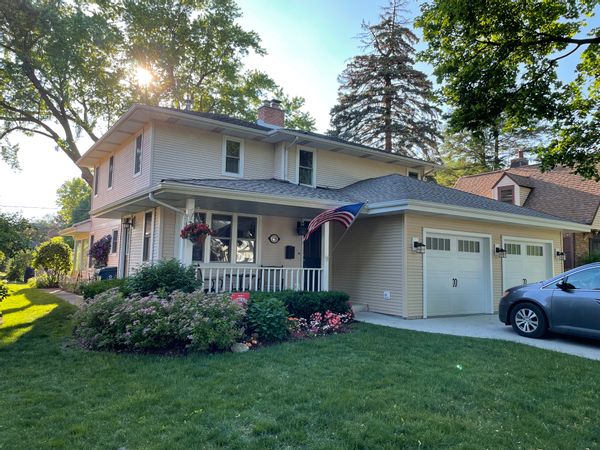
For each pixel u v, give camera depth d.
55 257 21.39
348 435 3.51
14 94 20.55
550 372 5.45
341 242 12.58
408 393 4.54
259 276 12.27
